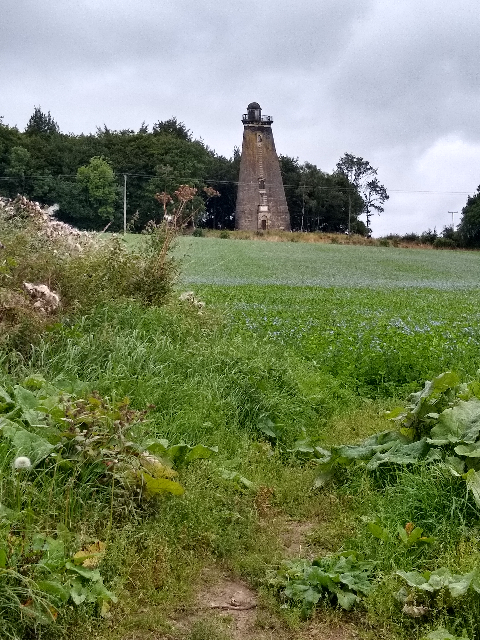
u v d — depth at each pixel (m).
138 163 93.38
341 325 14.08
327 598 3.95
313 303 21.97
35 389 5.94
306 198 108.94
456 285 37.66
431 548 4.30
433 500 4.70
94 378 6.61
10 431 4.59
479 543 4.28
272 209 100.44
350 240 85.06
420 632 3.63
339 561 4.25
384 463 5.51
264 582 4.18
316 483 5.62
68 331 7.39
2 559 3.37
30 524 3.91
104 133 108.00
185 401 6.62
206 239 72.38
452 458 4.95
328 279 38.69
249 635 3.72
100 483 4.60
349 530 4.87
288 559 4.48
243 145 101.06
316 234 85.00
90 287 8.68
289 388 7.89
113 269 9.52
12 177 86.88
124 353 7.21
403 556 4.26
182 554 4.37
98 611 3.67
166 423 6.09
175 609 3.91
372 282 37.88
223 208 111.31
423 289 33.56
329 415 7.84
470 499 4.62
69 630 3.51
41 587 3.47
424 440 5.41
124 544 4.19
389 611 3.80
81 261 8.86
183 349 8.07
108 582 3.90
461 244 89.31
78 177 86.81
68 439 4.70
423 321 15.83
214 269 41.88
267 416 7.05
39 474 4.39
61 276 8.58
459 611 3.65
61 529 4.03
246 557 4.46
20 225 9.48
